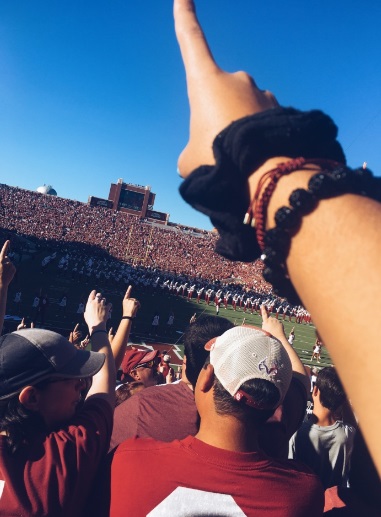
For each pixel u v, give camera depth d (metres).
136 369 4.56
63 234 71.19
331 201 0.72
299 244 0.72
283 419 2.31
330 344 0.66
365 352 0.59
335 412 3.32
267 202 0.82
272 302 49.78
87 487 1.65
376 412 0.57
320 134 0.87
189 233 85.31
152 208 88.25
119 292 40.81
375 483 1.63
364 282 0.62
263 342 1.67
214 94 0.99
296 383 2.62
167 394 2.31
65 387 1.89
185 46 1.07
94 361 2.06
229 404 1.57
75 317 26.66
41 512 1.50
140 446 1.65
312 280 0.69
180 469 1.52
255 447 1.64
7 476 1.56
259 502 1.48
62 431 1.75
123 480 1.55
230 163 0.88
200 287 52.44
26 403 1.74
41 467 1.60
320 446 3.23
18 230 67.38
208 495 1.47
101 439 1.79
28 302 28.34
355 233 0.67
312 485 1.63
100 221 78.88
